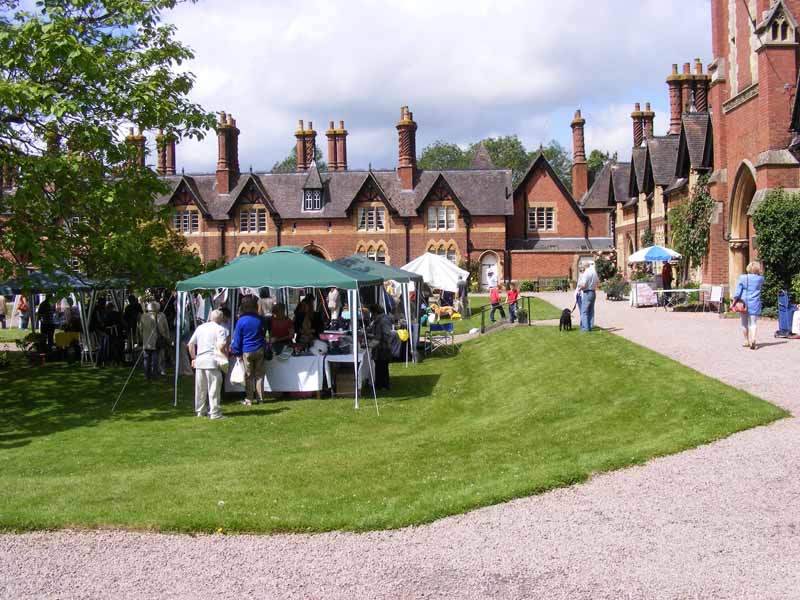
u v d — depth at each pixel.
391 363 21.25
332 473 8.80
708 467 8.09
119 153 15.54
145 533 6.92
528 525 6.75
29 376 19.28
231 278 15.06
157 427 13.04
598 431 10.15
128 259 15.81
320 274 15.05
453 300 36.69
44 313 22.83
